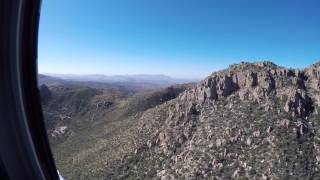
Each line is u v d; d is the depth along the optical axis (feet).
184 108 322.14
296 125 262.88
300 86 305.73
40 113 12.30
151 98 516.32
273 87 307.37
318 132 263.29
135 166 289.33
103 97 597.11
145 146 303.07
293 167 232.53
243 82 321.73
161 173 270.05
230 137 268.82
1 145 11.53
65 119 495.41
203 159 257.75
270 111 282.56
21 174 11.91
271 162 233.55
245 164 239.09
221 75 330.75
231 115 295.89
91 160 313.94
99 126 449.06
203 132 289.33
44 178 12.38
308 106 288.71
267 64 336.08
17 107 11.60
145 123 341.00
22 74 11.66
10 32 11.21
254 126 269.85
